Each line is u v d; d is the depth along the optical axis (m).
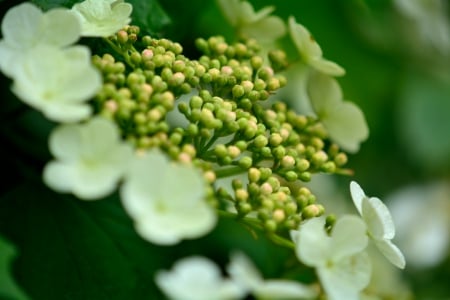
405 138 0.69
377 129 0.69
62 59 0.44
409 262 0.71
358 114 0.53
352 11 0.64
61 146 0.42
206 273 0.41
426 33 0.70
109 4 0.49
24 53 0.45
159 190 0.42
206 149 0.48
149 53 0.49
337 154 0.53
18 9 0.46
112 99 0.46
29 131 0.52
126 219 0.51
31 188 0.50
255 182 0.48
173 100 0.48
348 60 0.66
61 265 0.49
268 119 0.51
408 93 0.69
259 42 0.55
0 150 0.51
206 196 0.45
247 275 0.42
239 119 0.49
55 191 0.50
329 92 0.53
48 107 0.43
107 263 0.50
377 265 0.63
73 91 0.44
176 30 0.55
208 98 0.49
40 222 0.50
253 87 0.51
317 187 0.65
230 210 0.51
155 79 0.48
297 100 0.62
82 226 0.50
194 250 0.54
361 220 0.45
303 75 0.61
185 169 0.42
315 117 0.53
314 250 0.45
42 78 0.44
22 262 0.49
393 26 0.68
